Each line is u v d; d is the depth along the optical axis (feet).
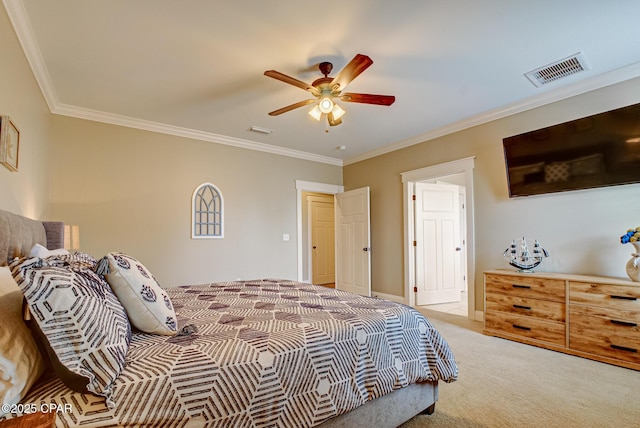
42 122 9.50
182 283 13.50
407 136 14.75
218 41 7.45
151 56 8.04
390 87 9.82
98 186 11.77
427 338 5.80
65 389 3.02
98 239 11.71
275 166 16.70
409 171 15.26
